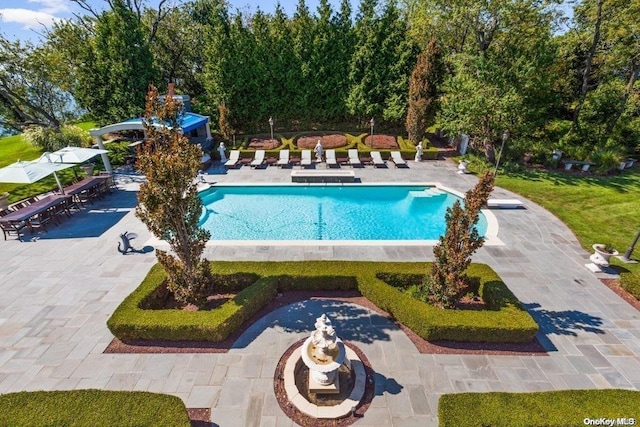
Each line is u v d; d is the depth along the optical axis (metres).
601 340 8.62
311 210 17.59
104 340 8.59
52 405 6.25
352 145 26.03
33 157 25.09
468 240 8.51
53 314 9.47
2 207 15.84
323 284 10.33
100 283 10.87
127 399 6.38
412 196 19.02
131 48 26.73
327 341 6.97
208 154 24.16
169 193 7.91
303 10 27.80
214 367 7.82
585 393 6.61
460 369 7.80
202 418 6.65
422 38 27.23
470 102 21.69
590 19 22.30
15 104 27.58
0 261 12.08
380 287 9.70
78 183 17.81
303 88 29.67
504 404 6.34
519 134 23.23
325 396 7.11
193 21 37.03
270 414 6.75
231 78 28.28
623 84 25.14
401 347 8.43
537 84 21.28
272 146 25.86
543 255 12.55
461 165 21.83
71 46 28.09
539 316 9.45
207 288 9.88
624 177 20.66
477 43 23.69
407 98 28.27
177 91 37.31
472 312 8.64
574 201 17.38
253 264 10.76
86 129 34.38
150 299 9.30
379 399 7.08
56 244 13.29
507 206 16.73
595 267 11.54
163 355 8.13
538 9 20.66
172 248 8.93
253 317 9.41
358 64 28.52
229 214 17.09
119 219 15.59
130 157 23.88
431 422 6.61
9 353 8.16
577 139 24.78
